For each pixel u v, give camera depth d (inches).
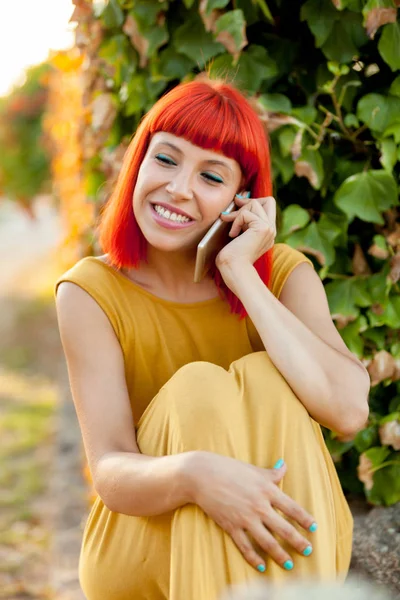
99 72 118.4
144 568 64.0
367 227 89.9
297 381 66.2
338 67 85.8
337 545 68.9
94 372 71.5
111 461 65.0
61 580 128.8
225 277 71.2
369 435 88.8
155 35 92.2
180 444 61.4
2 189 743.1
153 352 74.7
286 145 83.7
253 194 75.0
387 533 81.2
